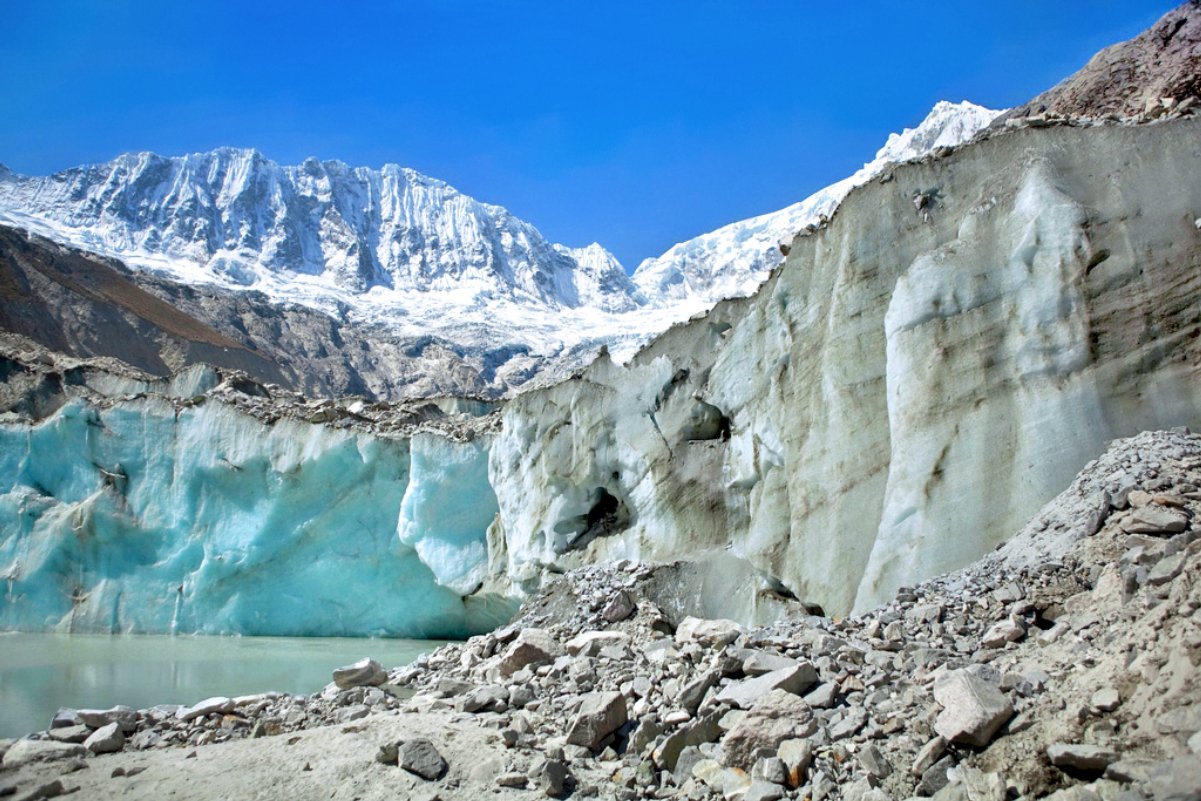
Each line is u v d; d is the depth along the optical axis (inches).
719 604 565.3
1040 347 423.5
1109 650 249.0
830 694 283.7
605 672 361.4
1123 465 373.7
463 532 872.3
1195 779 184.1
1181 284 407.8
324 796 262.7
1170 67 662.5
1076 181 449.4
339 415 1024.9
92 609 995.9
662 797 262.7
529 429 789.9
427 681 450.3
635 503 684.1
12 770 303.0
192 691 550.3
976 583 361.4
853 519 476.4
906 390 454.0
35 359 1248.8
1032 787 214.5
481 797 258.5
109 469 1044.5
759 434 587.2
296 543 959.6
